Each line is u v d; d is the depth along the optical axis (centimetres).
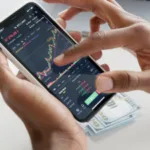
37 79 53
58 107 49
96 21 69
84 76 57
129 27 50
